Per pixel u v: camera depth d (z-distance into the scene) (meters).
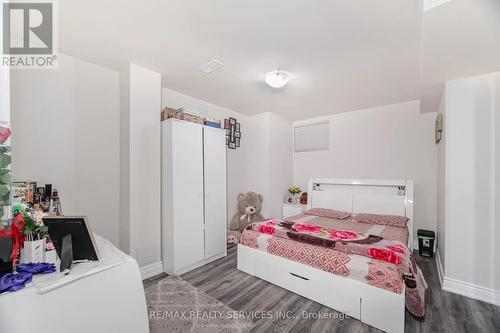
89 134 2.42
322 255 2.08
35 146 2.09
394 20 1.72
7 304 0.84
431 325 1.78
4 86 1.10
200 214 2.90
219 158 3.18
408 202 3.50
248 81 2.92
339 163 4.42
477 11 1.33
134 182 2.47
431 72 2.19
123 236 2.52
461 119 2.29
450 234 2.33
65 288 0.97
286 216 4.50
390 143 3.89
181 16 1.70
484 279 2.15
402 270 1.78
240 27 1.83
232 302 2.08
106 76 2.54
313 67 2.51
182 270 2.67
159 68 2.57
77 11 1.63
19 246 1.07
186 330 1.71
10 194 1.09
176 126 2.65
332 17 1.70
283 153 4.71
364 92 3.28
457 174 2.30
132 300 1.15
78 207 2.34
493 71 2.13
